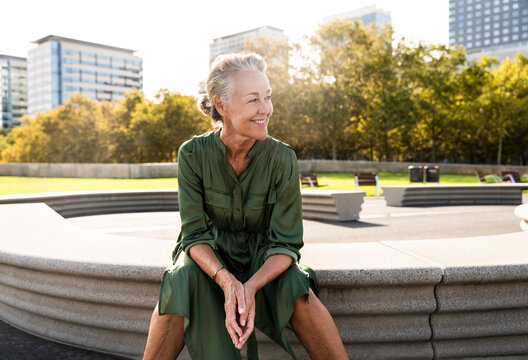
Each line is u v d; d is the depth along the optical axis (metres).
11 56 165.00
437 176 19.59
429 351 2.33
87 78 149.00
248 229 2.07
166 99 48.00
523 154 49.66
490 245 2.87
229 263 2.06
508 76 40.66
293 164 1.98
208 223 2.10
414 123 41.44
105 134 51.75
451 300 2.27
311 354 1.85
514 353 2.36
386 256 2.53
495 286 2.29
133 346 2.48
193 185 1.96
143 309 2.44
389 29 43.84
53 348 2.60
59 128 53.56
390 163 36.47
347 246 2.85
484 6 165.50
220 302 1.80
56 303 2.68
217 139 1.96
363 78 43.62
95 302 2.51
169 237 6.55
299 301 1.79
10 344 2.65
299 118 41.59
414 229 7.27
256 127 1.80
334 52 40.78
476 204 12.22
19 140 58.22
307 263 2.36
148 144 47.59
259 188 1.96
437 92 43.25
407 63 43.78
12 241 3.13
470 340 2.35
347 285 2.23
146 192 10.36
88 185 19.27
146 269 2.33
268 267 1.79
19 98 166.75
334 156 42.50
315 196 8.71
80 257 2.56
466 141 48.09
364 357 2.31
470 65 45.81
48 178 27.17
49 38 146.50
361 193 8.60
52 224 4.05
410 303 2.27
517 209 5.77
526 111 40.50
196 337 1.74
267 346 2.34
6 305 3.07
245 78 1.77
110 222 8.27
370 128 42.72
